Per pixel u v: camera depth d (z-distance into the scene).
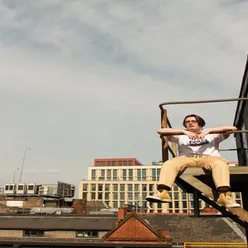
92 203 87.81
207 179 4.75
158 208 114.62
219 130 4.46
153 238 29.64
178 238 30.05
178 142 4.65
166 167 4.21
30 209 62.56
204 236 29.75
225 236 29.27
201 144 4.45
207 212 44.16
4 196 101.69
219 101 4.90
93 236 34.03
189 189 5.43
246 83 7.03
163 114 5.15
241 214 3.74
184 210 111.69
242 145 8.12
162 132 4.69
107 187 124.44
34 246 31.95
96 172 129.12
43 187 104.00
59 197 99.81
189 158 4.32
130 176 125.06
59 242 31.39
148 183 121.69
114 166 127.81
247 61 6.71
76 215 40.22
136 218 30.92
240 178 4.75
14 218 39.34
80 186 126.19
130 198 121.00
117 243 29.94
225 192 3.89
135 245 29.47
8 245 32.44
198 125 4.69
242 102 7.55
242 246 26.83
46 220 38.16
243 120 7.82
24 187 103.94
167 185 4.07
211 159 4.19
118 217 37.88
